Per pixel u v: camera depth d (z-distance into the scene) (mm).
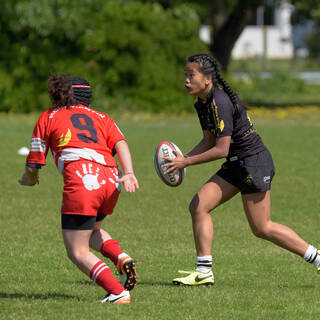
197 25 93750
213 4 120000
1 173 45000
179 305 18750
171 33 91000
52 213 33656
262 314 17953
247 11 111312
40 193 38875
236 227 31219
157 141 62125
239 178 21109
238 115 20688
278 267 24141
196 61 20578
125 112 87688
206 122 21188
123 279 19234
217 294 20156
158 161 21266
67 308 18156
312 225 31562
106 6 89312
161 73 90188
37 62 87125
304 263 24844
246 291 20609
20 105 87688
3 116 84188
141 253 26031
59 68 86438
